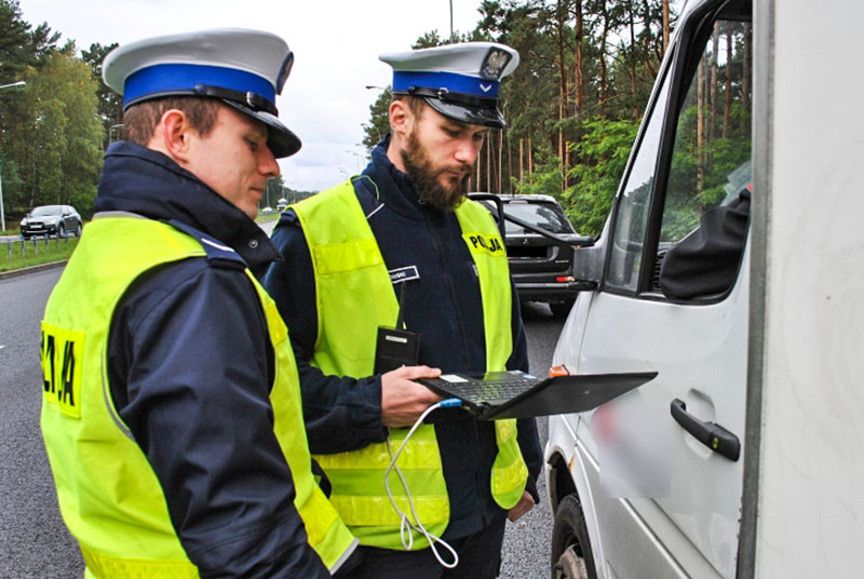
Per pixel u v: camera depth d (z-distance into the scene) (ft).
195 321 3.23
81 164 197.47
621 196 6.80
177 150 3.71
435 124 5.43
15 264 66.69
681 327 4.86
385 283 5.53
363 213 5.64
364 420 5.15
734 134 5.03
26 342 28.55
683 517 4.67
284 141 4.08
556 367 8.04
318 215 5.56
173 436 3.12
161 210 3.57
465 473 5.59
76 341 3.41
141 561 3.29
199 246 3.47
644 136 6.48
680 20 5.80
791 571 3.39
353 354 5.51
